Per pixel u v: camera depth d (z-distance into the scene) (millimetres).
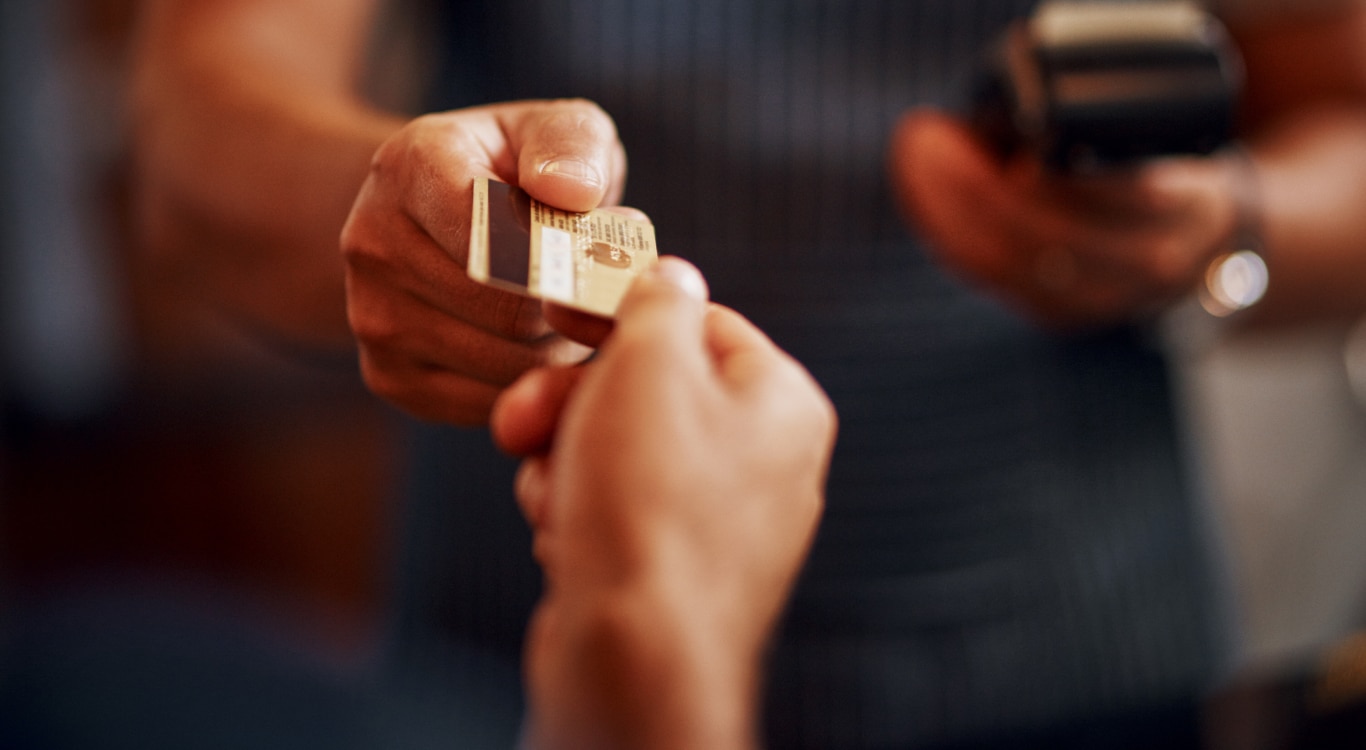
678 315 611
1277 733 807
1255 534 2402
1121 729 922
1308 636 2188
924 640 892
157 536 2457
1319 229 883
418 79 1045
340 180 735
